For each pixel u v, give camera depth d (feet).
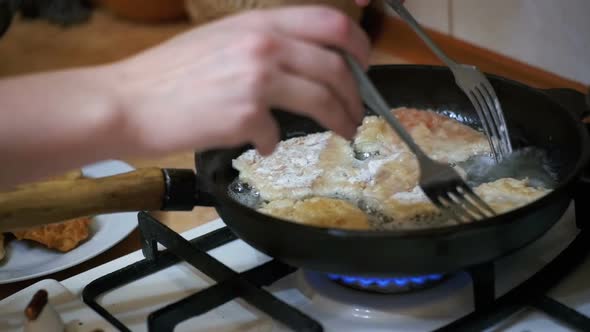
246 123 1.99
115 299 2.55
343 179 2.68
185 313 2.36
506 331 2.36
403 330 2.41
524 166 2.70
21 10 4.76
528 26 3.43
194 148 2.04
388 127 2.86
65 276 2.80
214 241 2.69
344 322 2.44
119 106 2.02
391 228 2.50
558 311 2.34
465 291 2.50
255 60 2.00
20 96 2.04
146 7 4.45
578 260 2.48
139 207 2.43
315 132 2.98
